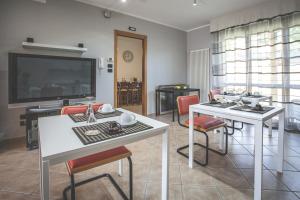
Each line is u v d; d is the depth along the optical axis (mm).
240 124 3850
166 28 5000
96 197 1589
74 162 1269
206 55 5039
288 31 3320
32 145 2627
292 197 1566
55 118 1556
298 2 3197
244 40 3982
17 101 2771
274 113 1722
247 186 1735
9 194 1627
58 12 3264
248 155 2406
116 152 1408
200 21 4719
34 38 3051
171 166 2115
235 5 3732
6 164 2176
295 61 3270
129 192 1601
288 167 2082
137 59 7539
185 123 2375
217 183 1784
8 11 2822
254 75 3848
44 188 866
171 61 5199
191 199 1557
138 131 1175
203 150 2574
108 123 1370
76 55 3494
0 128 2885
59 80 3156
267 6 3566
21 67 2789
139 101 6875
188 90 4668
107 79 3936
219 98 2449
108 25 3889
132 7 3844
